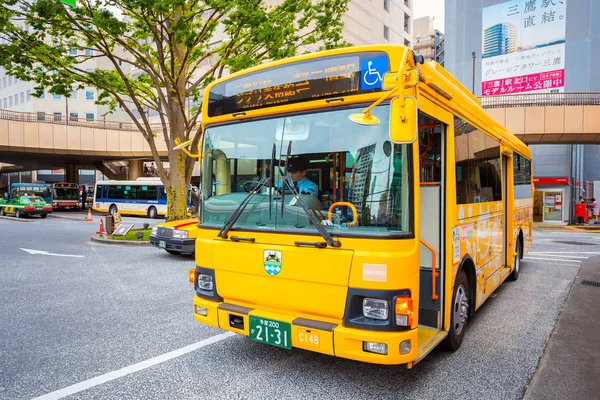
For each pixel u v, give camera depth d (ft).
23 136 99.50
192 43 38.73
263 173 12.97
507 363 14.21
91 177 233.76
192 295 23.71
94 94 194.80
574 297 22.79
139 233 48.21
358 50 11.75
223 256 13.33
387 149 11.21
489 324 18.48
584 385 12.16
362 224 11.26
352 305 11.02
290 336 11.74
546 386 12.12
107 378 13.14
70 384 12.73
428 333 13.38
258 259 12.52
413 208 11.12
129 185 109.91
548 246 47.93
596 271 30.73
